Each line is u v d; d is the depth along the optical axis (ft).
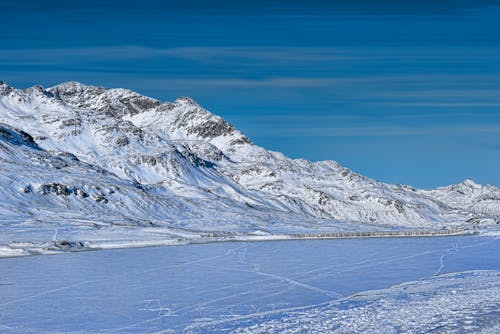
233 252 460.55
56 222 636.89
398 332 189.37
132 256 426.51
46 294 265.54
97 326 207.31
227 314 223.71
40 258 413.39
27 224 611.47
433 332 188.03
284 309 231.30
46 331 201.57
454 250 489.67
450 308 221.25
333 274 326.85
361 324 200.75
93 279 309.22
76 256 427.33
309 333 191.62
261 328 200.03
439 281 296.30
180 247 510.58
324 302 244.83
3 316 222.48
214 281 301.43
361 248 507.30
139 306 238.89
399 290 269.85
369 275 322.75
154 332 198.80
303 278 311.47
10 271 341.62
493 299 236.63
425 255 439.22
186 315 222.48
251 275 322.96
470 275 317.83
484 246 539.70
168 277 315.78
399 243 580.71
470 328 191.42
